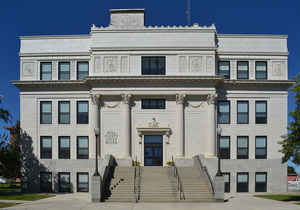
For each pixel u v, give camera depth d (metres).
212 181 29.09
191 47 39.62
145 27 40.50
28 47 41.66
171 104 39.66
